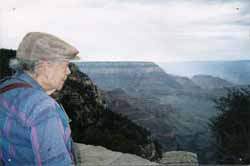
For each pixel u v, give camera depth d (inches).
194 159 200.8
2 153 41.1
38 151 40.3
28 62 44.4
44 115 41.5
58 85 46.3
